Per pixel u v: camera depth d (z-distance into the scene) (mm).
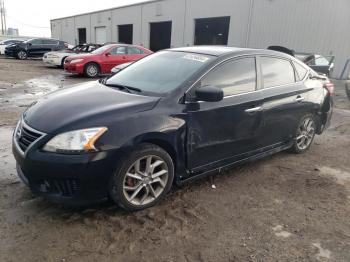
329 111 5652
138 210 3326
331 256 2842
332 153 5520
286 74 4770
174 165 3549
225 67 3898
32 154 2904
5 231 2895
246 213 3436
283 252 2852
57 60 17438
